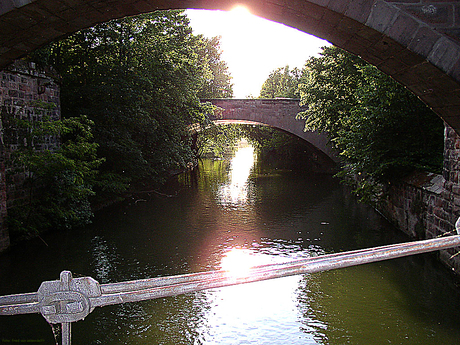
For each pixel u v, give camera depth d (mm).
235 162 45938
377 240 11812
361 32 4676
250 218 15312
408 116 11875
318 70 21594
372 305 7457
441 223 9078
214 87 39062
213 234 12891
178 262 10062
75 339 6379
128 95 18031
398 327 6566
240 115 31328
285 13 4832
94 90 17828
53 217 12766
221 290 8406
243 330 6586
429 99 5637
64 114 18312
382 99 12000
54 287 1852
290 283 8727
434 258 9891
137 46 19812
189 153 24969
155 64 20766
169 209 17266
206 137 40250
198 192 22375
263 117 31422
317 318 6988
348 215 15695
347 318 6941
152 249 11219
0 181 10344
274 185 25250
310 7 4520
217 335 6438
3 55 5539
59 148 13836
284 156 43125
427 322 6727
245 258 10352
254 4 4730
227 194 21547
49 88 13328
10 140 11125
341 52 20078
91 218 15297
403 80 5430
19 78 11523
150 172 22141
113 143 17844
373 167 12367
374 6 4469
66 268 9633
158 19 21016
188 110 24391
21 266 9773
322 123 22578
